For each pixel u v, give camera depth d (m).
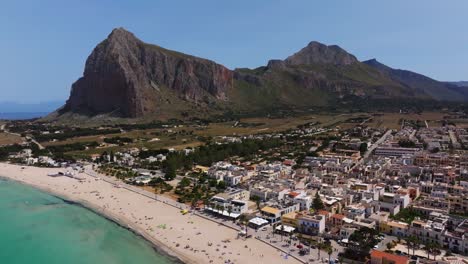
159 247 188.00
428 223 184.88
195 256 174.12
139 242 196.88
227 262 165.75
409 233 182.50
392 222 192.50
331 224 199.12
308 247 177.00
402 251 163.88
